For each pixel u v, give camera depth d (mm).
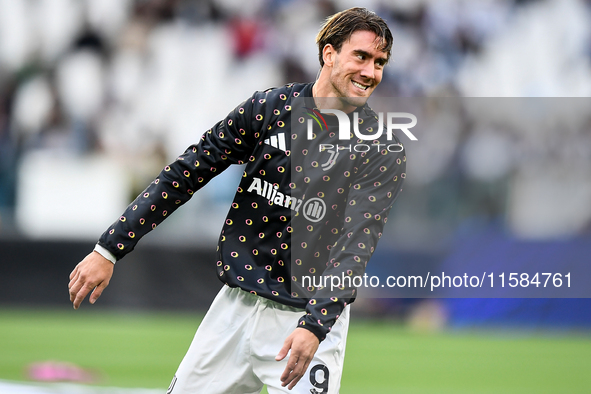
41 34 37562
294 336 6719
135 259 26719
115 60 36938
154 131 35656
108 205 30547
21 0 37594
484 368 20031
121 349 21031
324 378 7285
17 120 35469
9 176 31672
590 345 24266
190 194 7773
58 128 35281
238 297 7723
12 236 27516
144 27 37406
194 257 26641
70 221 29812
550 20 37500
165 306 26641
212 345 7746
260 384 7848
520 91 36719
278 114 7543
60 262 27484
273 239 7594
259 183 7613
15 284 27484
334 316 6785
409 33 36688
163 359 19734
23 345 21312
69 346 21281
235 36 37250
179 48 37219
